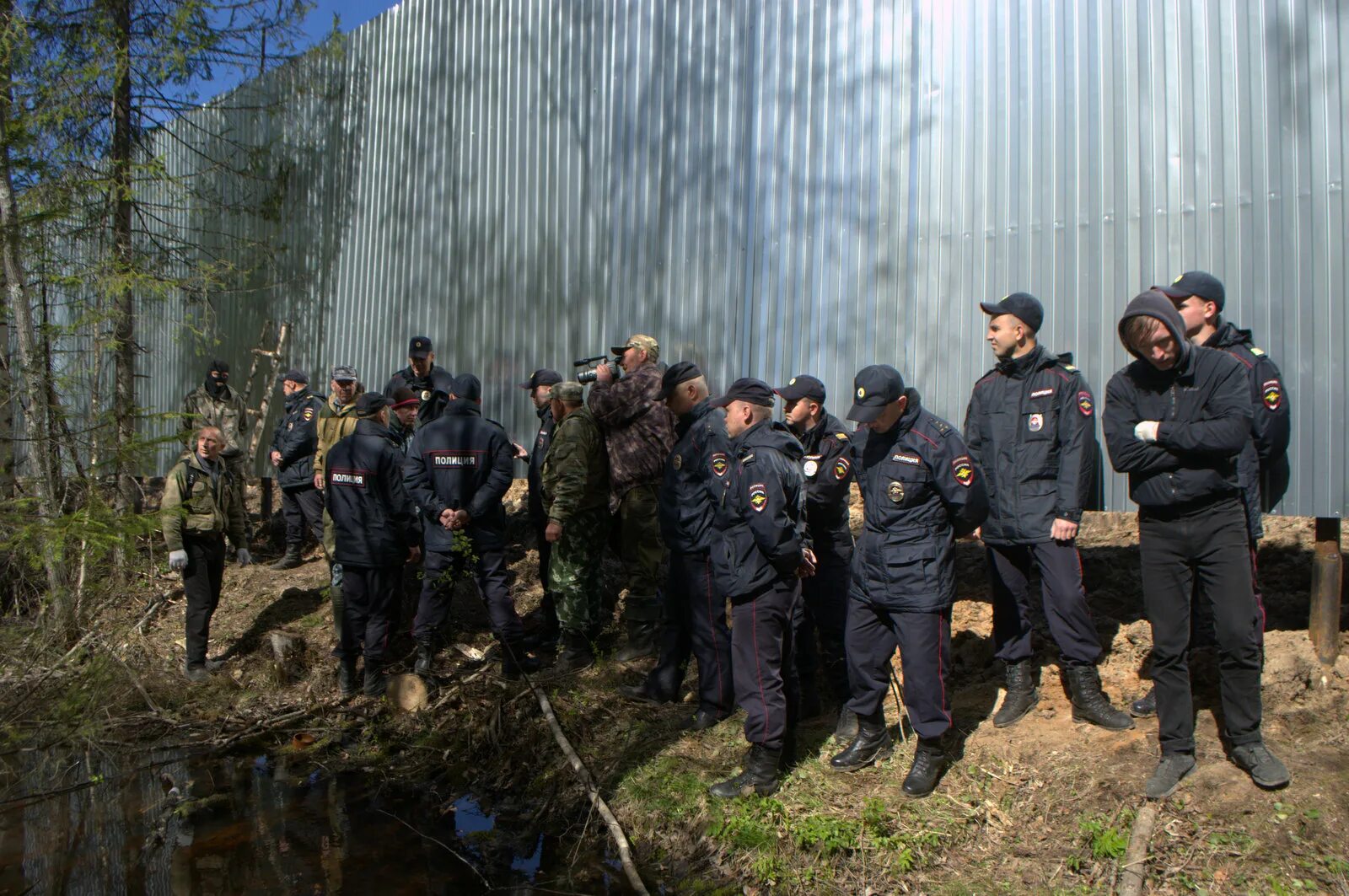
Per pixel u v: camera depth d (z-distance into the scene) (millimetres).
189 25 8430
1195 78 4609
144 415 6918
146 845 4488
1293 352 4344
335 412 7273
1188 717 3746
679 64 6707
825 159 5887
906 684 4059
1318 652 4297
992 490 4395
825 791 4199
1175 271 4652
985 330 5195
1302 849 3354
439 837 4547
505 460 5930
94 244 8383
